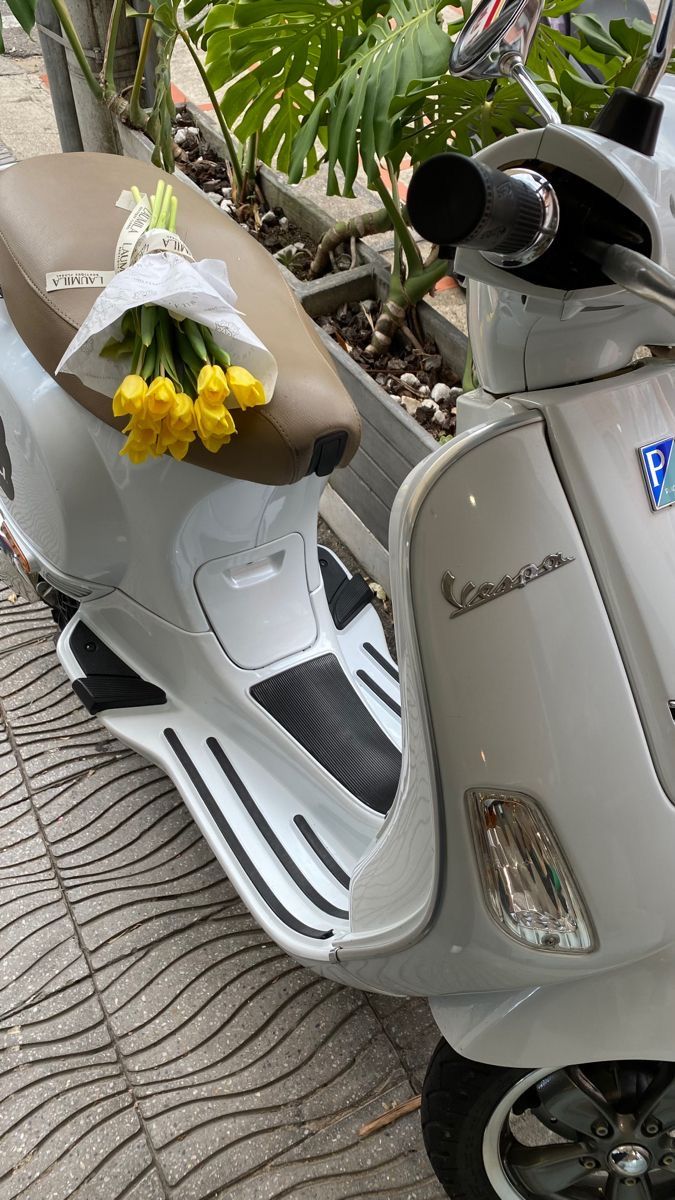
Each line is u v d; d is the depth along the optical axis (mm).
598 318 720
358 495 1994
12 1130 1332
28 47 4219
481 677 779
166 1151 1316
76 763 1774
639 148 635
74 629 1619
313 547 1491
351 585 1728
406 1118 1357
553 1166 1086
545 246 611
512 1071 958
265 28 1785
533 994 882
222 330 1113
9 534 1588
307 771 1429
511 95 1500
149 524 1316
